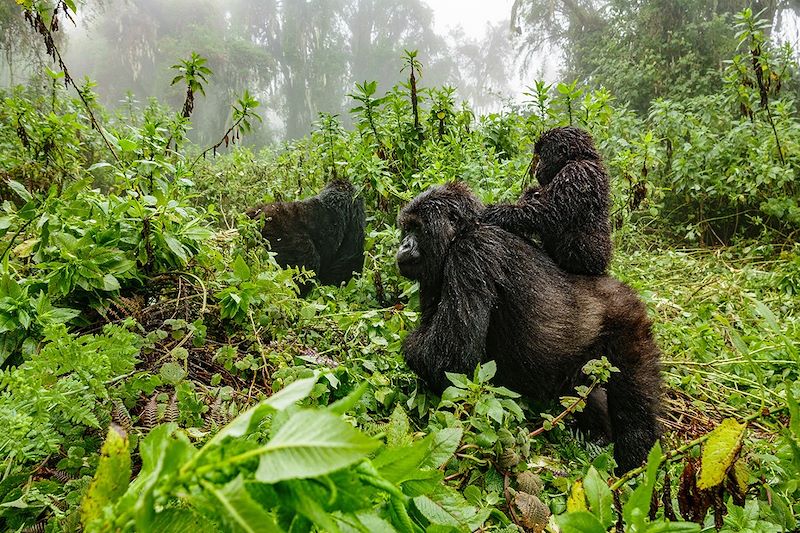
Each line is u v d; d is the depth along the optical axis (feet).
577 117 27.37
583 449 11.81
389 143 24.61
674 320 18.67
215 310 11.64
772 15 62.95
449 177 20.92
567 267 12.95
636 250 29.32
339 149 27.04
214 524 2.66
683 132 32.40
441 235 12.07
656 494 7.23
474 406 9.42
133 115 34.88
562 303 11.86
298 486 2.58
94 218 11.39
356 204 22.62
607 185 13.84
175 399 8.66
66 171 21.74
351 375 10.92
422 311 12.91
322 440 2.29
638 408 11.12
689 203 31.81
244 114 20.16
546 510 7.50
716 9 63.00
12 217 10.74
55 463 7.52
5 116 25.14
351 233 22.70
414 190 21.35
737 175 29.22
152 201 11.54
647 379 11.24
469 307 11.49
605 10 81.71
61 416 7.50
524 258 12.22
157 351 10.01
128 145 13.26
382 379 11.28
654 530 4.52
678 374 15.66
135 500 2.64
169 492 2.47
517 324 11.86
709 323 18.79
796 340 15.37
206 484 2.35
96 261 10.09
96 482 2.82
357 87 24.95
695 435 12.60
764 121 32.30
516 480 8.95
